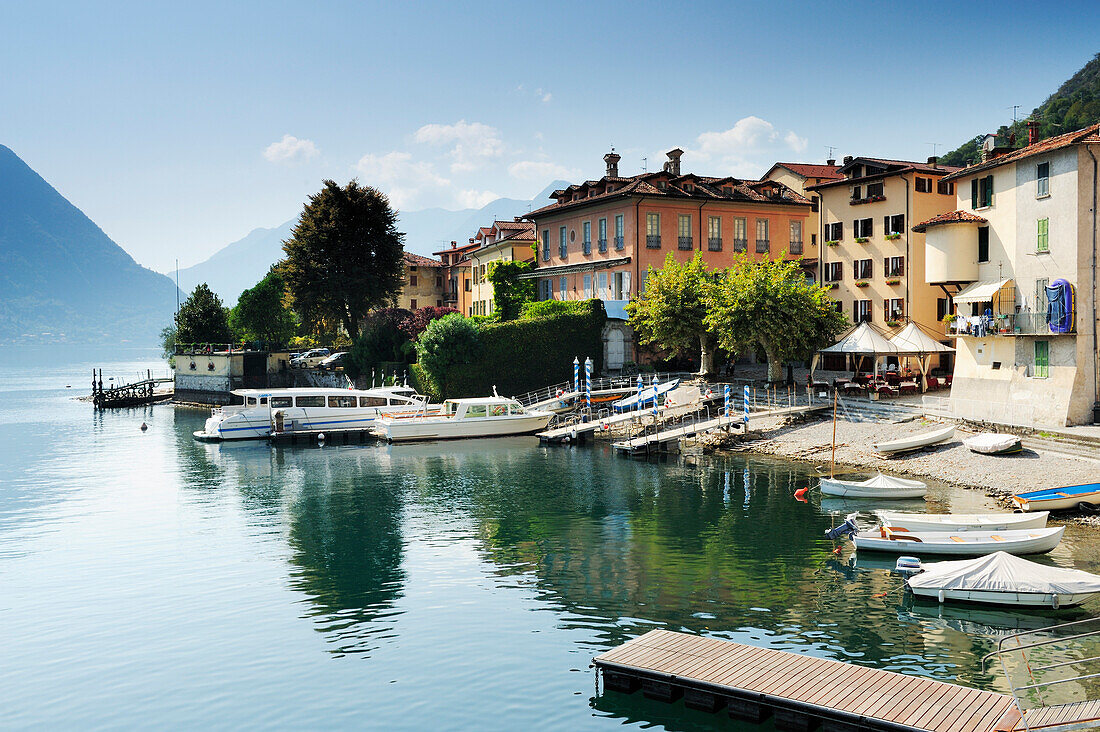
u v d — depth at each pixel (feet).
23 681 74.95
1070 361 143.95
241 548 115.44
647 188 246.47
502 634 82.89
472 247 376.89
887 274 225.15
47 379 588.09
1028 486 124.77
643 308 227.20
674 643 73.92
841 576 97.19
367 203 297.94
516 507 136.26
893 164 227.61
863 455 158.51
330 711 68.44
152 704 70.38
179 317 384.06
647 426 206.08
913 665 72.74
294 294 297.74
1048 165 151.12
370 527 125.49
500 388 248.52
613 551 109.60
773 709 63.05
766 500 135.54
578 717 66.13
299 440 219.20
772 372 209.56
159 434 242.58
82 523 130.62
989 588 85.56
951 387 183.42
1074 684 68.33
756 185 268.21
